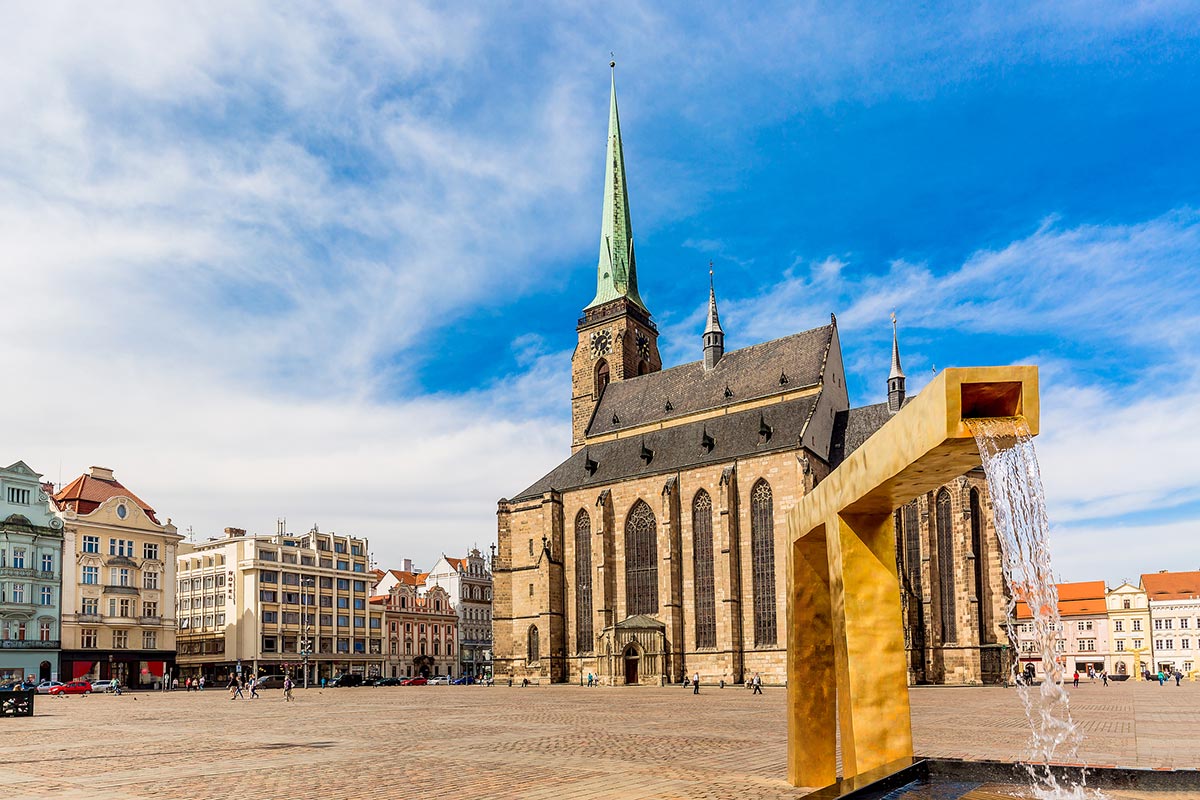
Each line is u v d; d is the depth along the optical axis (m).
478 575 190.12
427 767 24.59
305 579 146.75
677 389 113.00
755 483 92.00
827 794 10.68
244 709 58.66
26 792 20.78
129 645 119.75
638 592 99.38
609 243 130.50
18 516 109.69
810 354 102.44
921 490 13.16
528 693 81.56
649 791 19.72
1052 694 11.17
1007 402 10.74
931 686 83.00
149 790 20.86
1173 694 68.00
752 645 89.94
